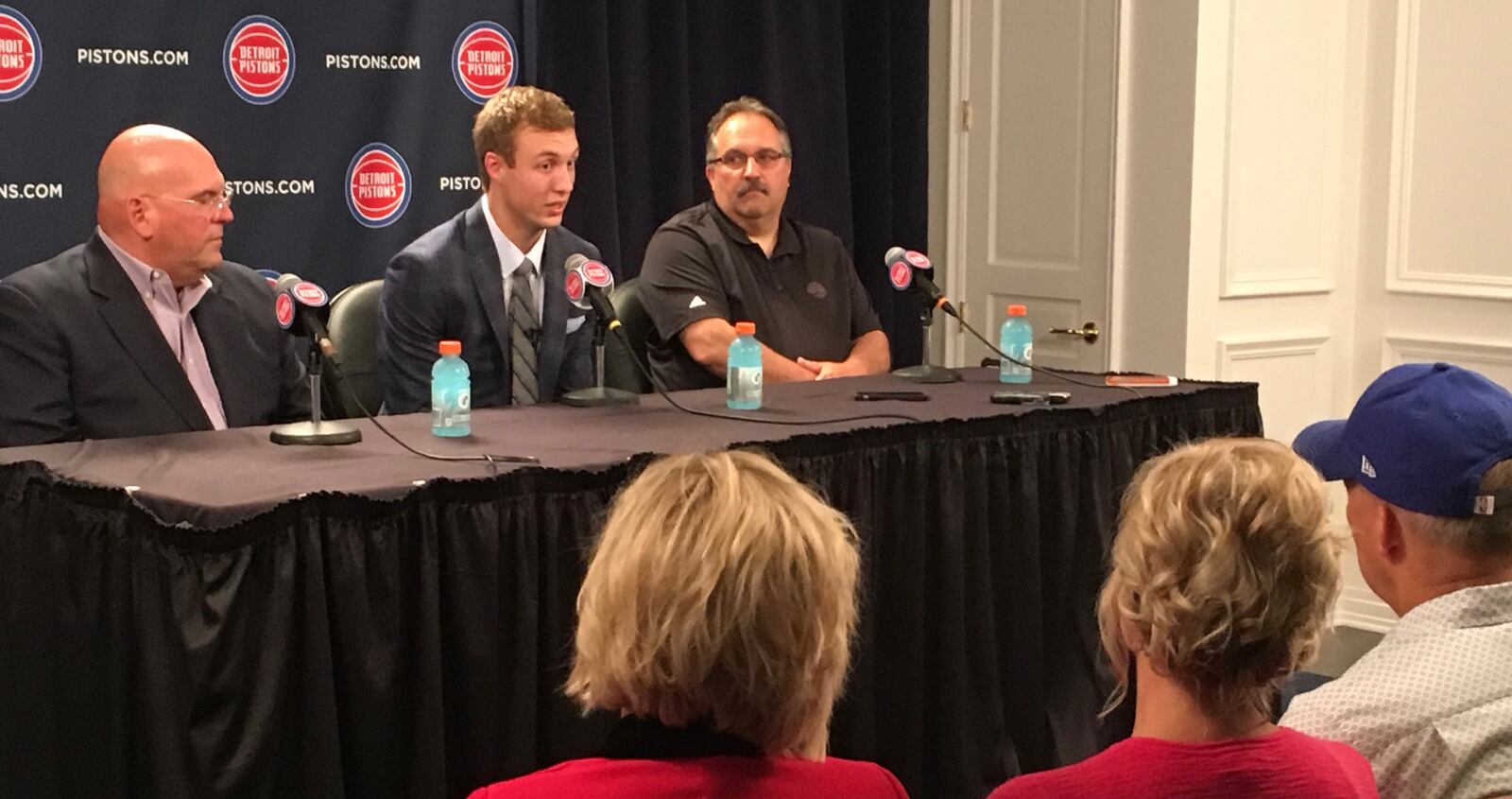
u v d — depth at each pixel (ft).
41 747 7.24
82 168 11.51
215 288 9.76
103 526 6.75
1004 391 10.16
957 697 8.98
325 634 6.56
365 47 12.63
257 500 6.40
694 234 12.05
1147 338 14.85
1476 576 4.60
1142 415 9.86
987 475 9.05
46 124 11.34
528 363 10.55
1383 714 4.45
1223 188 14.48
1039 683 9.41
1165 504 4.09
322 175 12.54
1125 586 4.13
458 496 6.93
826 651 3.70
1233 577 3.90
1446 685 4.41
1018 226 15.97
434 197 13.09
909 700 8.86
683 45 14.37
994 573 9.21
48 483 7.06
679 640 3.56
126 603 6.64
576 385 10.75
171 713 6.45
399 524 6.78
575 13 13.74
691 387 11.85
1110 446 9.65
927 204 16.30
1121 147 14.84
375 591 6.72
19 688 7.29
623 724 3.79
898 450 8.64
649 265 12.07
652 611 3.60
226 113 12.06
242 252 12.25
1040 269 15.76
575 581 7.36
